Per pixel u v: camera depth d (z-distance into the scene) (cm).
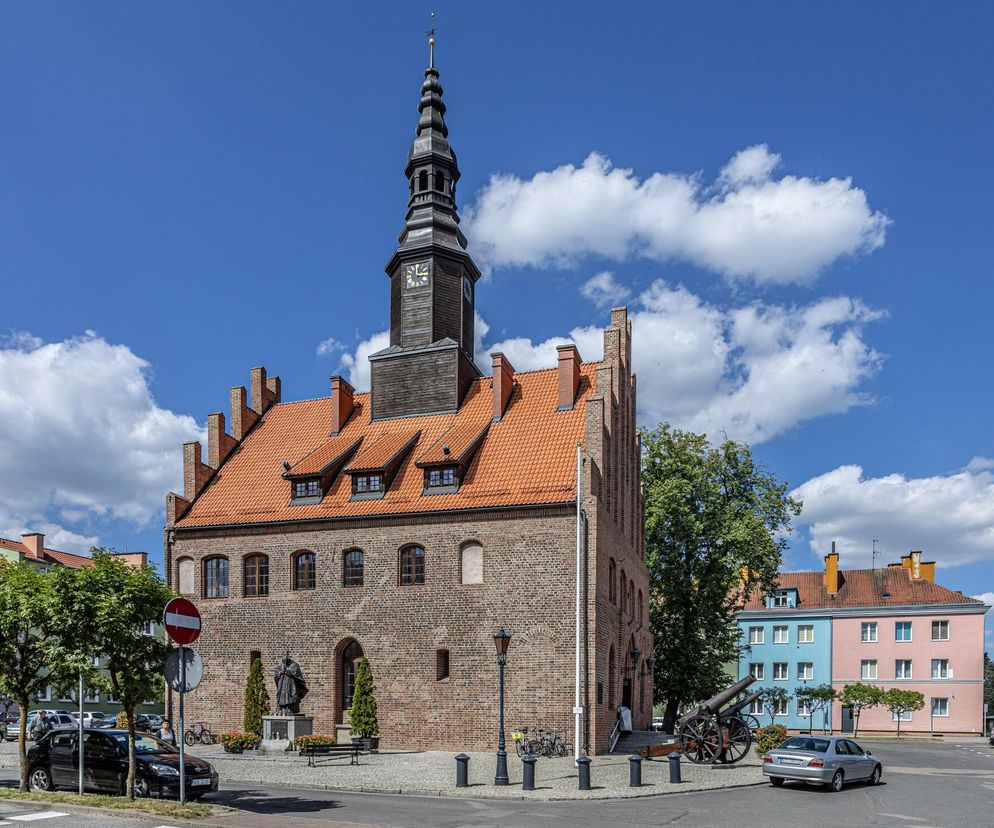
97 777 2070
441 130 4284
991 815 2019
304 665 3522
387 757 3047
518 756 3023
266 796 2164
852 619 7325
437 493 3488
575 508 3238
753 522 4494
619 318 4009
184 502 3897
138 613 1819
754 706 7512
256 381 4397
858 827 1777
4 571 1958
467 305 4222
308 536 3622
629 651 3806
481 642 3275
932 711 6994
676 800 2173
